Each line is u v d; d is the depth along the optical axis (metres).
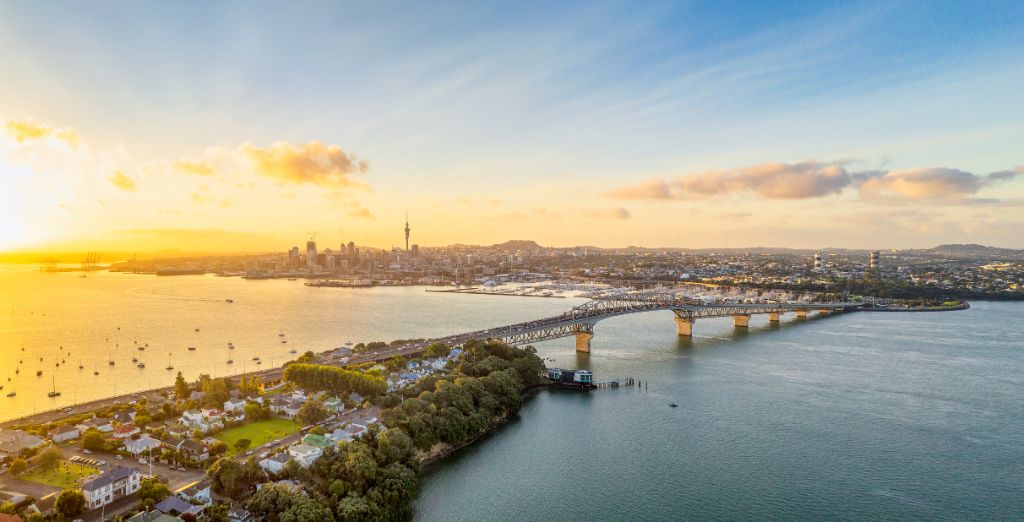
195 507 181.75
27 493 191.00
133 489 194.38
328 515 181.50
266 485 190.25
